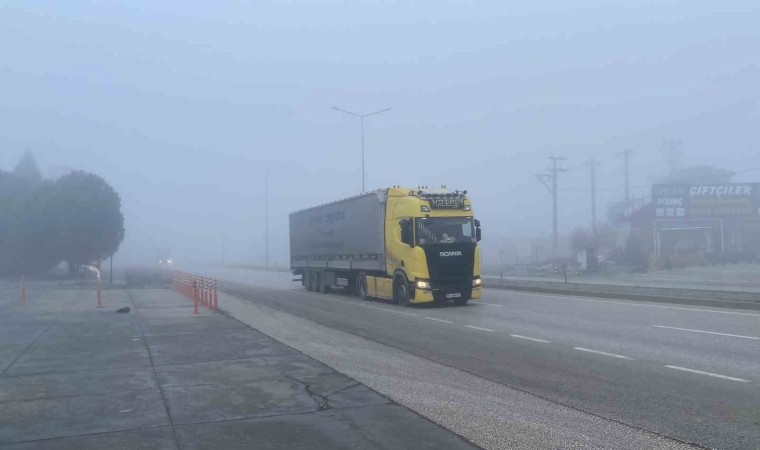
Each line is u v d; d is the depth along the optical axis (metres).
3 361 13.14
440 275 23.30
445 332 16.83
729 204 59.19
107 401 9.62
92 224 58.09
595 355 12.72
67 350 14.51
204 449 7.29
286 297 31.27
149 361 12.94
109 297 31.67
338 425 8.13
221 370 11.84
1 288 40.38
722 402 8.88
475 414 8.56
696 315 18.83
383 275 26.41
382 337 16.16
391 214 25.16
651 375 10.72
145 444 7.51
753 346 13.23
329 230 32.12
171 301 28.89
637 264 53.41
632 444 7.19
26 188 65.12
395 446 7.27
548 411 8.66
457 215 23.94
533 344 14.33
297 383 10.61
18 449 7.41
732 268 49.16
